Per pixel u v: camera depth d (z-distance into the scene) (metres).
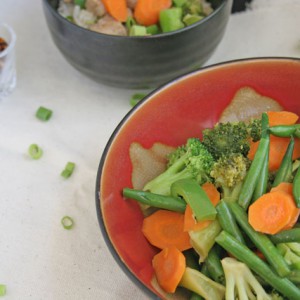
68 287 0.40
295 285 0.33
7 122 0.52
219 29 0.49
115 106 0.53
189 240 0.36
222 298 0.34
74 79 0.55
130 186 0.39
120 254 0.34
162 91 0.40
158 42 0.46
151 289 0.32
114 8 0.51
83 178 0.47
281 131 0.38
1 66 0.52
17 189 0.47
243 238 0.35
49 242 0.43
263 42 0.56
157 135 0.42
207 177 0.39
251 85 0.42
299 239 0.34
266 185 0.37
